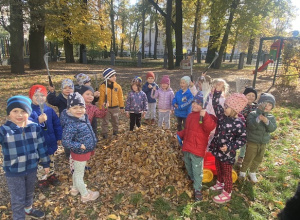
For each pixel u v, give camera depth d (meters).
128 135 4.57
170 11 19.17
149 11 30.92
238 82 3.96
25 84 10.89
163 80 5.58
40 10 12.45
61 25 15.56
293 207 2.12
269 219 3.11
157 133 4.36
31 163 2.81
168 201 3.34
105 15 25.08
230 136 3.27
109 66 21.81
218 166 3.53
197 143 3.33
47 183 3.68
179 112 5.19
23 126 2.74
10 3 11.24
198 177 3.38
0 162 4.38
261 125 3.63
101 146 4.84
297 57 12.09
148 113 6.57
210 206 3.30
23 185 2.80
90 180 3.79
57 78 12.73
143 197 3.36
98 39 23.50
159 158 3.88
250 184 3.76
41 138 2.92
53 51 28.16
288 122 6.62
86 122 3.27
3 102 8.15
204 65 24.36
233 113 3.24
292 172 4.10
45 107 3.61
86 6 20.34
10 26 12.60
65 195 3.48
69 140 3.10
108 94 5.18
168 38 19.53
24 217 2.84
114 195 3.44
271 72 19.20
